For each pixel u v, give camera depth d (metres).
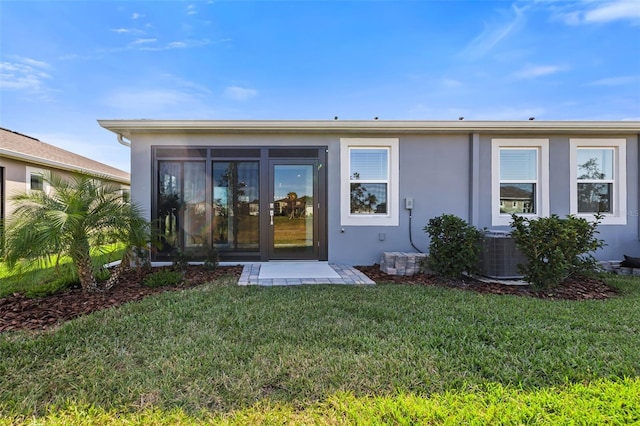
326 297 4.11
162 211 6.48
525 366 2.37
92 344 2.75
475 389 2.11
